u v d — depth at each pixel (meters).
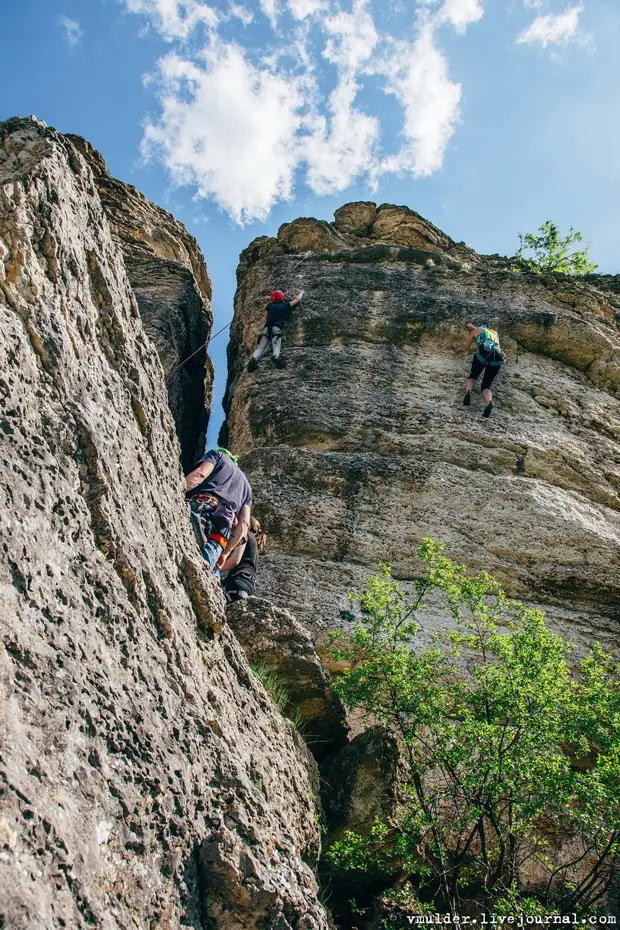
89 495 4.12
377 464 9.55
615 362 11.57
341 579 8.48
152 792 3.52
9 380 3.79
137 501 4.63
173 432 5.70
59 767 3.08
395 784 5.70
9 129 4.86
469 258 15.26
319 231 14.23
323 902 5.03
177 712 4.03
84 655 3.52
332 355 11.03
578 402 11.08
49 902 2.72
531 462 10.05
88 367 4.60
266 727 5.13
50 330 4.26
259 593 8.24
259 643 6.31
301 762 5.44
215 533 6.05
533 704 5.52
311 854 5.01
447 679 7.42
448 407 10.55
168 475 5.39
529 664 5.72
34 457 3.73
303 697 6.28
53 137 4.87
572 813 5.35
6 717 2.94
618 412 11.15
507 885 5.20
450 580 6.80
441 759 5.52
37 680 3.18
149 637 4.15
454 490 9.43
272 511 9.02
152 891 3.27
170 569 4.79
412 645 7.71
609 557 9.07
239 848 3.69
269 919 3.54
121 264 5.61
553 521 9.27
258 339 11.79
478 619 8.00
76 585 3.71
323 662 7.64
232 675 5.06
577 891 5.36
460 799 5.53
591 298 12.33
